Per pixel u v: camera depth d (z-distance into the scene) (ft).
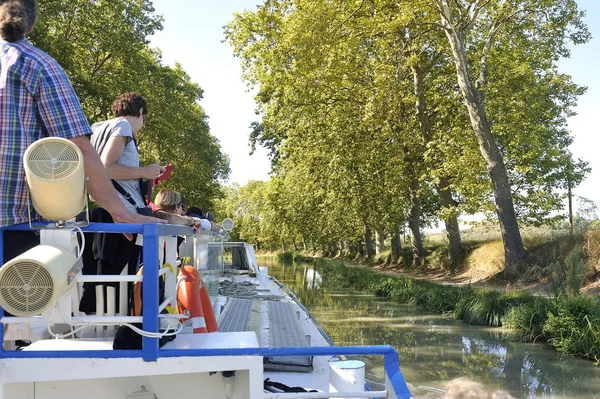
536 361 34.19
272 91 82.48
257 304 23.44
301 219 177.06
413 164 83.51
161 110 97.30
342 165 80.79
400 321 52.39
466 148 72.64
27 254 6.57
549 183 91.09
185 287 10.84
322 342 17.19
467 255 92.17
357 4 64.85
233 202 334.24
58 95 7.51
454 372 31.17
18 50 7.52
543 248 69.92
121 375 7.61
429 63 82.23
